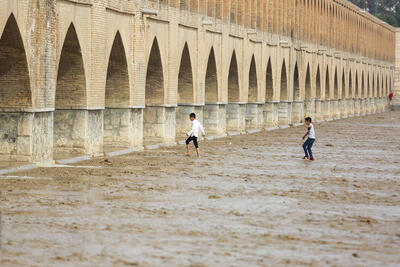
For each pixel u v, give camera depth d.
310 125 35.75
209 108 50.88
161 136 41.75
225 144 45.12
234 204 20.97
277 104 64.94
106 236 16.08
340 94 91.56
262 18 59.78
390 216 19.56
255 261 14.16
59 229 16.69
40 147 29.80
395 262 14.37
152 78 41.41
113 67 36.94
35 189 22.92
